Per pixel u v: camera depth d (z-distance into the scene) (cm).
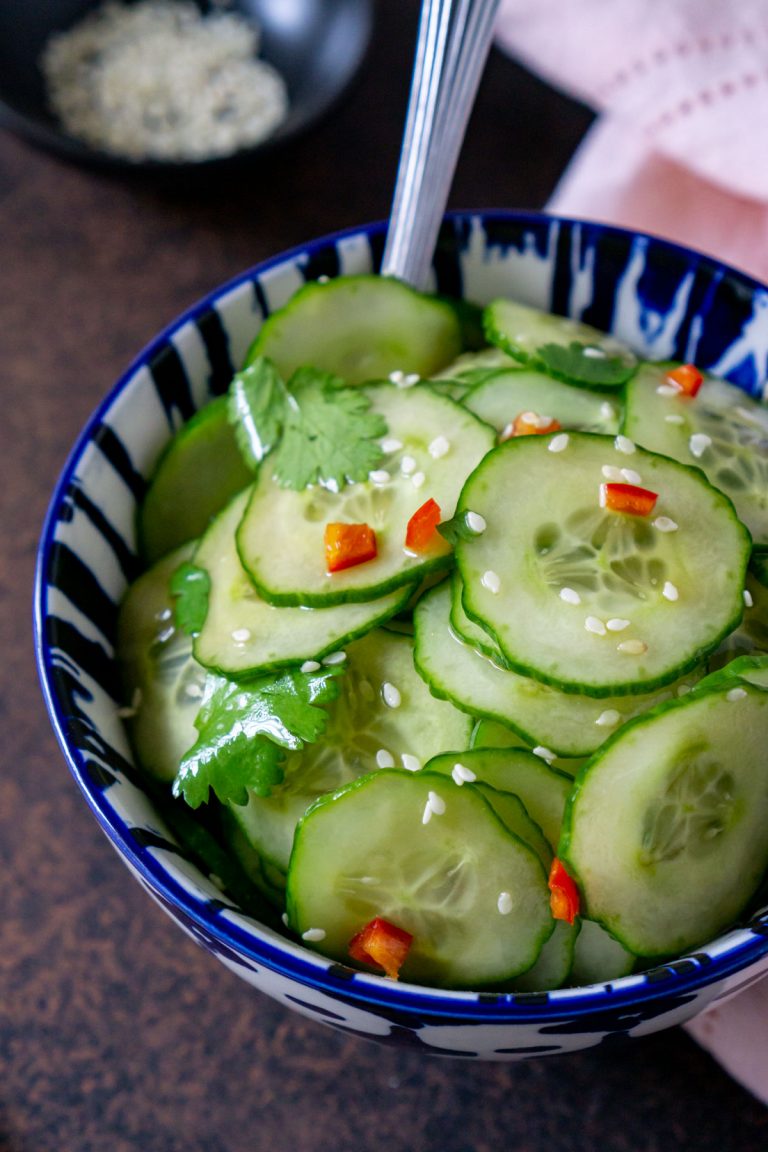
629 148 43
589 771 28
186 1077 35
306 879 29
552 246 36
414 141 34
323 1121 34
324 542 31
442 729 30
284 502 32
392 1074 34
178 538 35
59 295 46
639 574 30
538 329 34
